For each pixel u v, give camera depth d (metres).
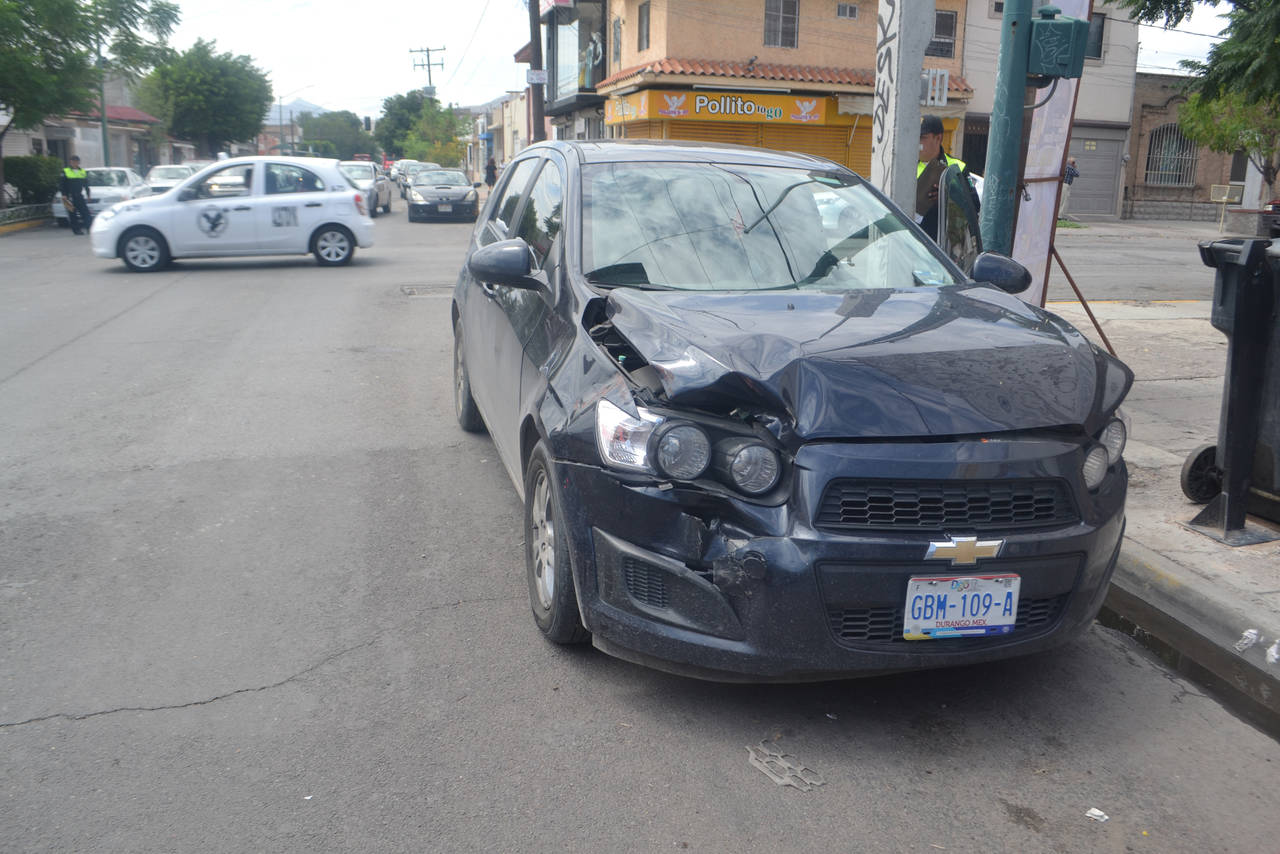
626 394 3.16
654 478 3.04
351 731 3.11
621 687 3.39
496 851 2.57
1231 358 4.46
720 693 3.36
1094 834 2.70
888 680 3.49
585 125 35.38
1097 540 3.08
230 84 61.06
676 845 2.61
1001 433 2.99
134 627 3.78
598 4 32.38
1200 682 3.58
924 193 7.05
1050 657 3.72
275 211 15.85
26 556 4.42
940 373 3.09
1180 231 29.16
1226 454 4.55
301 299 12.41
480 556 4.49
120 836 2.61
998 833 2.69
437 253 18.89
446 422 6.72
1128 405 7.05
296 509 5.05
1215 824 2.76
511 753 3.00
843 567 2.86
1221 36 9.07
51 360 8.61
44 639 3.67
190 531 4.74
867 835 2.66
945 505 2.92
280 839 2.60
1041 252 7.61
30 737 3.05
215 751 2.99
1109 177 33.72
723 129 26.98
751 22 26.58
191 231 15.48
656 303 3.58
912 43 6.78
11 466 5.69
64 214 26.83
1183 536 4.62
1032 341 3.38
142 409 6.97
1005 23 6.22
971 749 3.09
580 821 2.69
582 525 3.22
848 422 2.90
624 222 4.11
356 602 4.01
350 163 33.12
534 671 3.49
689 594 3.01
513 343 4.30
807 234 4.23
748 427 3.01
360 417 6.82
